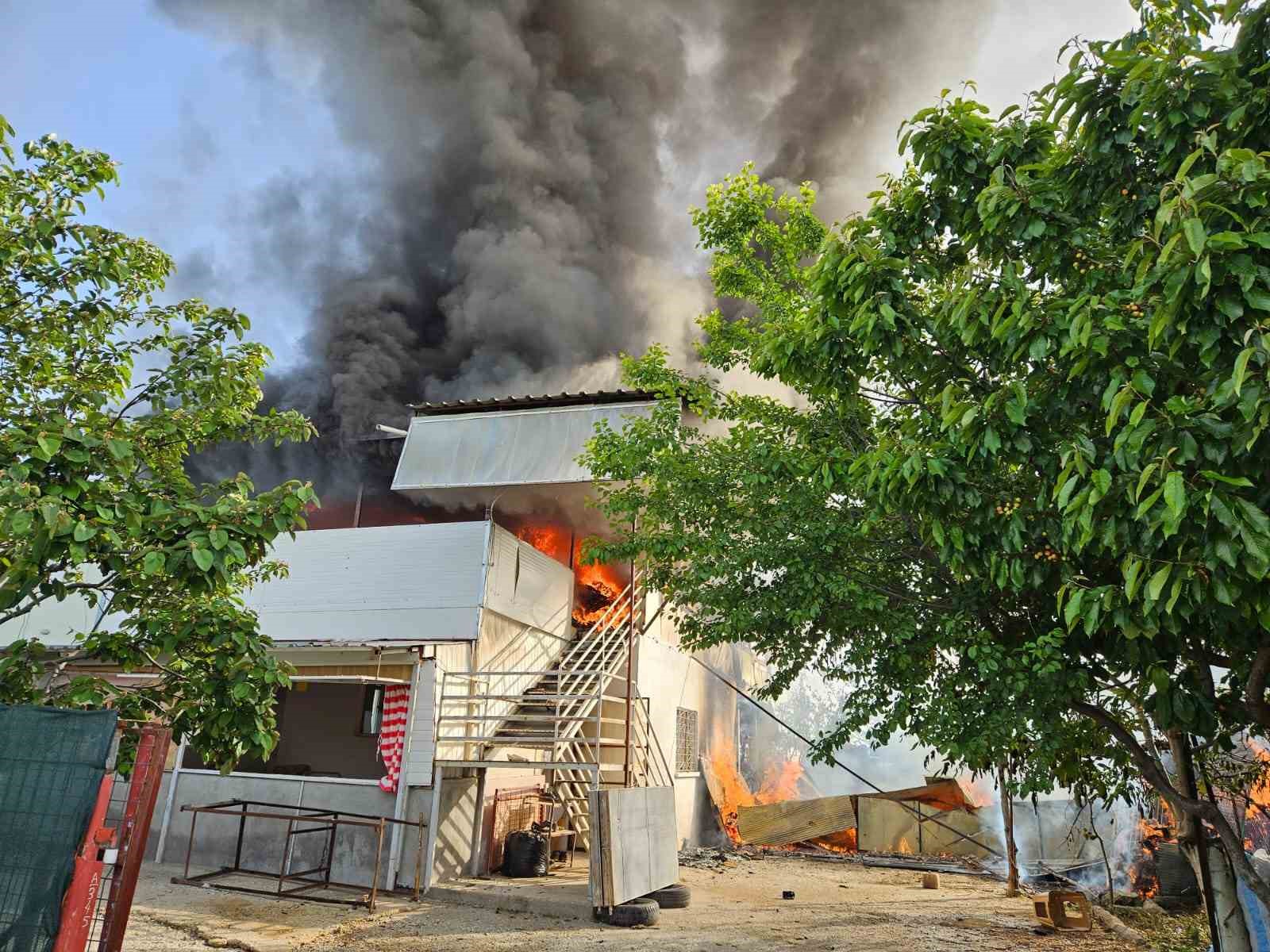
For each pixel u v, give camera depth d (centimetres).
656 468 1032
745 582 852
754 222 1191
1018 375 498
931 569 675
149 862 1180
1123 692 576
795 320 1030
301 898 990
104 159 655
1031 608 595
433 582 1312
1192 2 436
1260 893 507
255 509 499
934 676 666
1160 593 389
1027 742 639
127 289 682
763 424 1052
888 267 509
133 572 543
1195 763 680
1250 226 328
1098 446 433
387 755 1145
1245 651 444
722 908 1083
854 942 890
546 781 1439
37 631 1400
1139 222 465
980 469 484
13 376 620
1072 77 458
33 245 605
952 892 1273
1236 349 353
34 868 412
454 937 857
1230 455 353
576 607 1669
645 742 1419
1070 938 946
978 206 471
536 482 1359
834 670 791
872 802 1770
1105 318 383
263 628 1349
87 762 429
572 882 1145
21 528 409
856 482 644
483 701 1272
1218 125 383
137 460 556
